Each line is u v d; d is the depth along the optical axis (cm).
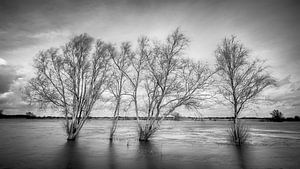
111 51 3138
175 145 2769
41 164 1661
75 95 3095
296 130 6762
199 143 3012
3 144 2745
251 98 2717
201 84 2822
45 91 2853
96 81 3145
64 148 2430
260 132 5684
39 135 4156
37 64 2827
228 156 2016
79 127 3173
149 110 3147
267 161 1805
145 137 3170
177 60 2895
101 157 1928
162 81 2934
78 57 3033
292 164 1697
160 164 1684
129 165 1645
